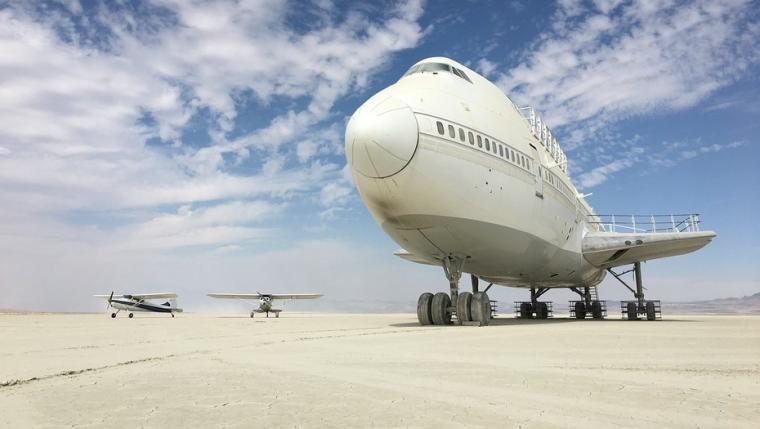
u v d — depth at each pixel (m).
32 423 4.58
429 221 18.58
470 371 7.64
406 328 18.72
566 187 26.83
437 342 12.50
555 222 24.16
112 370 8.16
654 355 9.59
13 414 4.97
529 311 37.03
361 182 18.62
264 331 18.38
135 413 4.93
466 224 18.77
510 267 23.39
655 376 7.11
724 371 7.57
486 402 5.38
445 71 20.95
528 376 7.14
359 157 17.73
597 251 28.09
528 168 21.56
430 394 5.84
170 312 58.66
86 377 7.43
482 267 22.72
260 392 6.00
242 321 31.83
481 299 20.03
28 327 23.97
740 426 4.32
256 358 9.50
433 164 17.52
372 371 7.69
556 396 5.69
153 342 13.73
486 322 20.12
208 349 11.39
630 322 24.56
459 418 4.66
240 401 5.47
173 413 4.91
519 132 22.27
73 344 13.39
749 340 12.61
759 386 6.28
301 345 12.10
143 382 6.81
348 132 18.20
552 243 24.17
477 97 20.86
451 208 18.25
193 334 17.19
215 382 6.74
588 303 36.78
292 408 5.11
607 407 5.11
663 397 5.60
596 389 6.11
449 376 7.16
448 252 20.34
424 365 8.33
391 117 17.38
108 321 33.16
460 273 20.92
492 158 19.30
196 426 4.40
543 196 22.67
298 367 8.19
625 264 32.00
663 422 4.48
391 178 17.61
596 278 35.56
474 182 18.44
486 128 19.73
